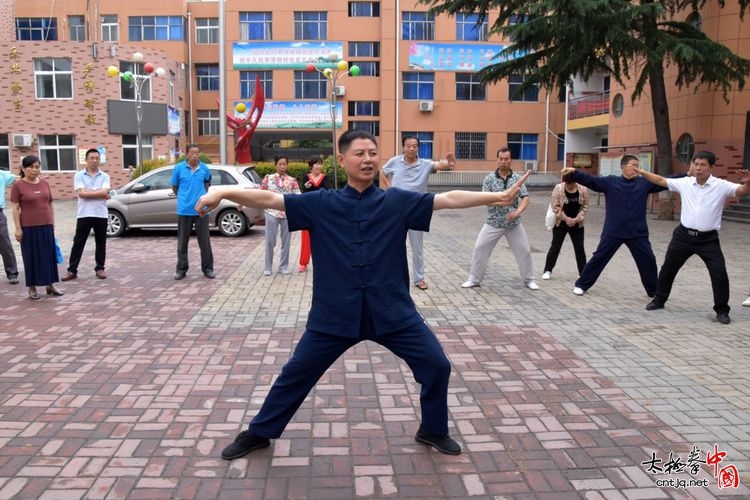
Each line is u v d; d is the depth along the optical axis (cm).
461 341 592
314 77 3469
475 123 3506
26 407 430
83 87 2819
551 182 3484
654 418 418
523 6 1638
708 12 1814
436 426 364
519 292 816
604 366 521
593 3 1355
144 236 1428
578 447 377
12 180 864
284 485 333
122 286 845
